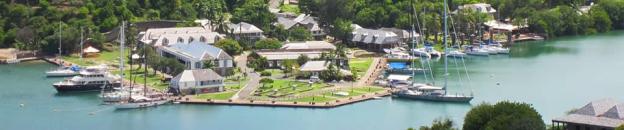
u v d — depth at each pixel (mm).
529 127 194125
